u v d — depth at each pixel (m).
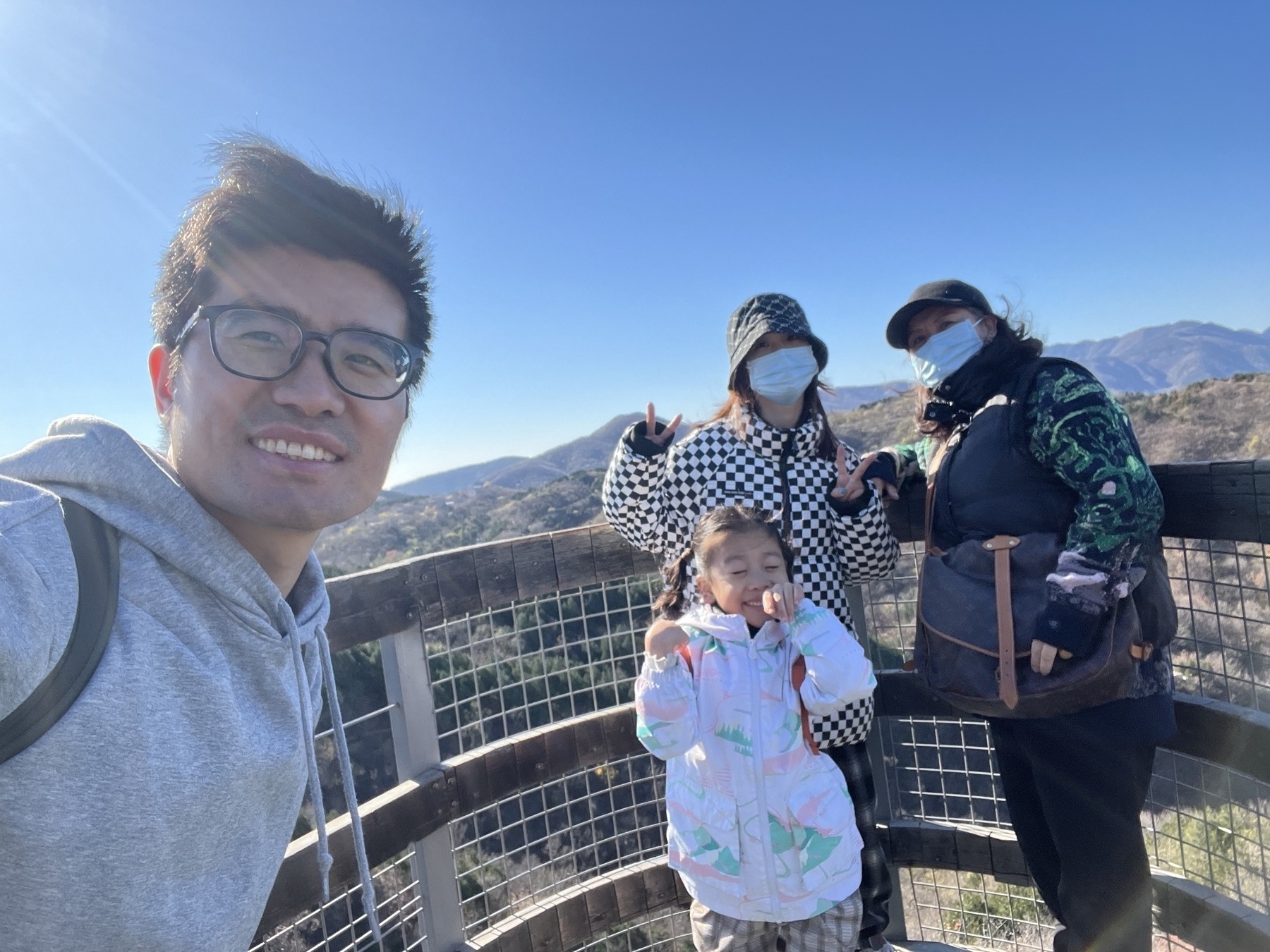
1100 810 1.84
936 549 2.14
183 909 0.83
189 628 0.87
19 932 0.73
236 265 0.92
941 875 3.29
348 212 0.96
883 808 2.54
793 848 1.78
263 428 0.90
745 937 1.83
